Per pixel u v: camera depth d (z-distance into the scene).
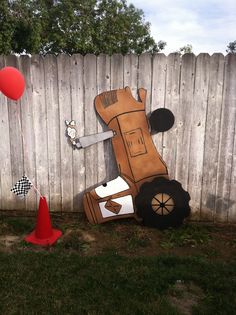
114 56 4.32
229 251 3.91
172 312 2.80
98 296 2.98
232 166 4.52
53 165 4.71
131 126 4.43
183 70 4.29
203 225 4.58
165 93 4.38
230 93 4.32
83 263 3.47
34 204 4.86
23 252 3.70
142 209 4.41
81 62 4.36
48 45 20.23
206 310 2.84
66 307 2.85
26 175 4.77
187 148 4.52
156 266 3.46
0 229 4.28
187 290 3.12
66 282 3.17
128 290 3.06
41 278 3.23
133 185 4.49
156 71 4.32
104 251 3.80
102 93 4.41
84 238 4.13
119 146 4.48
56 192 4.80
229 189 4.59
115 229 4.38
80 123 4.54
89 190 4.75
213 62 4.25
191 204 4.68
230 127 4.41
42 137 4.63
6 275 3.27
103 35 21.78
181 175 4.60
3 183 4.81
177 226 4.45
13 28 15.34
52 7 20.77
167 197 4.39
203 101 4.37
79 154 4.65
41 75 4.43
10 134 4.65
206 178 4.59
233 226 4.60
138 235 4.17
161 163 4.47
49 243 3.93
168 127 4.37
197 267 3.46
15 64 4.41
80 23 20.78
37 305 2.88
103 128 4.54
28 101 4.53
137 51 23.52
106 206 4.51
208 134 4.46
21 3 16.02
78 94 4.46
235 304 2.91
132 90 4.40
